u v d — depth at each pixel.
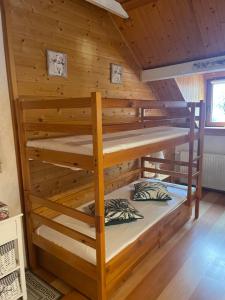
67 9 2.33
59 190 2.42
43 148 1.79
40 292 1.87
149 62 3.32
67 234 1.78
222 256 2.28
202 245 2.46
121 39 3.04
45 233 2.02
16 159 2.01
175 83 3.40
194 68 3.03
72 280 1.91
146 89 3.60
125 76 3.16
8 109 1.92
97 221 1.55
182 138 2.61
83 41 2.53
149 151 2.03
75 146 1.62
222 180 3.87
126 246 1.85
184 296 1.80
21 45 1.98
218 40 2.68
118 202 2.37
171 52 3.05
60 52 2.29
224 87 3.95
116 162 1.63
